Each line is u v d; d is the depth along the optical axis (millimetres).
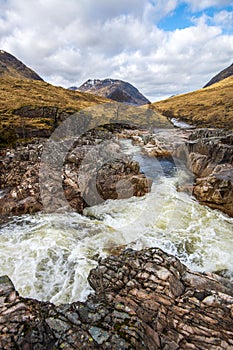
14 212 11203
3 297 5301
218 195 12453
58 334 4336
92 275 6633
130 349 3992
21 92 51469
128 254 7176
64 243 9016
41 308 5133
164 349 4238
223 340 4430
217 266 8320
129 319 4660
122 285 5891
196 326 4730
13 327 4527
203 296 5594
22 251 8555
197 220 11422
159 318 4852
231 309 5230
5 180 14633
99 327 4445
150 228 10508
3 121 27984
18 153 17422
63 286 7016
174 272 6250
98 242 9164
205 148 18766
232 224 11227
